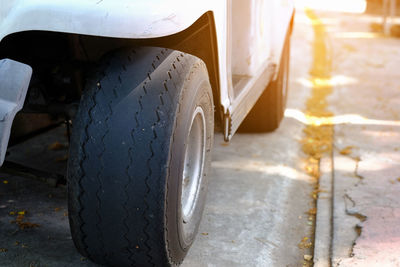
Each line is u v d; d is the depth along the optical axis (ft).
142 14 6.93
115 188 7.29
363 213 11.28
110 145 7.24
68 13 6.84
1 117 6.74
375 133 16.92
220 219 11.12
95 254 7.98
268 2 13.55
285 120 18.52
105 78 7.53
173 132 7.34
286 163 14.66
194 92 7.94
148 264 7.91
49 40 9.41
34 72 9.20
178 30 7.09
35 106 9.32
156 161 7.22
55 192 11.87
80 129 7.33
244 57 11.84
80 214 7.53
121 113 7.30
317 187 13.33
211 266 9.37
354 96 21.52
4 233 10.04
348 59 28.91
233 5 11.58
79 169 7.30
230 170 13.80
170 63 7.80
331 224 11.08
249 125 16.65
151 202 7.29
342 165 14.21
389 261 9.40
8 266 9.00
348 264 9.36
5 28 6.98
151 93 7.43
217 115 10.28
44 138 14.92
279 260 9.90
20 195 11.61
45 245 9.72
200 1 7.75
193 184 9.06
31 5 6.91
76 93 9.55
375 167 14.03
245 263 9.58
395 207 11.59
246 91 11.19
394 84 23.54
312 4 57.52
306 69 26.55
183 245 8.36
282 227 11.13
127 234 7.55
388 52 31.12
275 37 14.49
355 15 48.14
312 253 10.21
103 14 6.86
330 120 18.76
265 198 12.29
